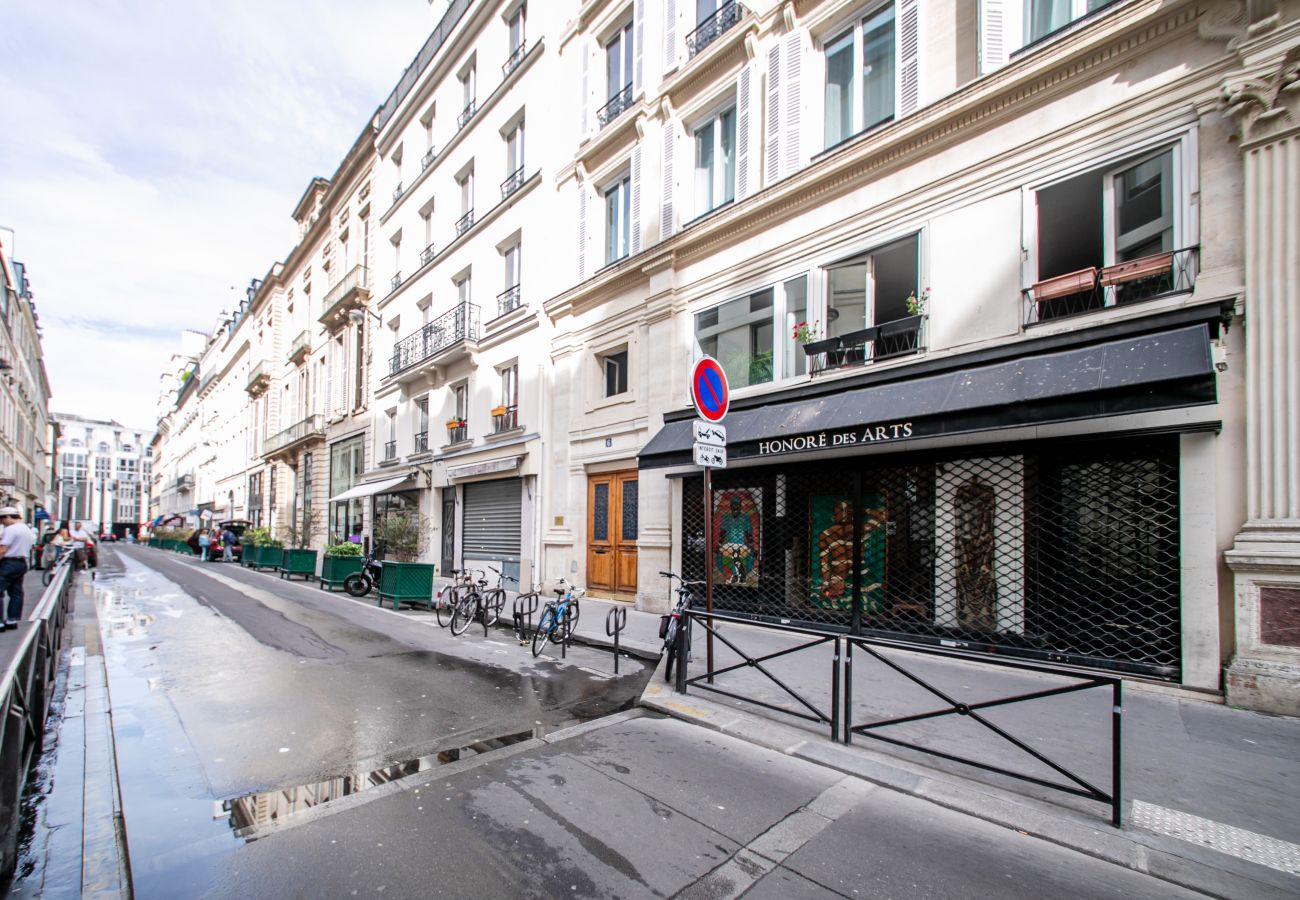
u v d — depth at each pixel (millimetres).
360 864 2777
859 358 7863
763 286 9102
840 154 7996
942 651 3701
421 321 19547
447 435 17078
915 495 7117
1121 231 5945
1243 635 4891
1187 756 3916
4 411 29578
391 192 21984
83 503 95438
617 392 12023
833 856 2893
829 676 5926
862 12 8383
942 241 7086
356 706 5191
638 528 10406
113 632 8445
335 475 24812
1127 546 5641
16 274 32844
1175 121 5527
